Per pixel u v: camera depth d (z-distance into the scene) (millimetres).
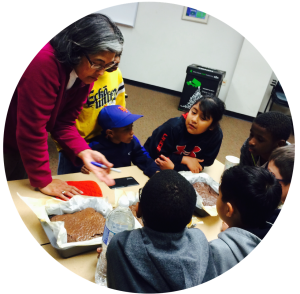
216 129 1376
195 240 632
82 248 774
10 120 926
